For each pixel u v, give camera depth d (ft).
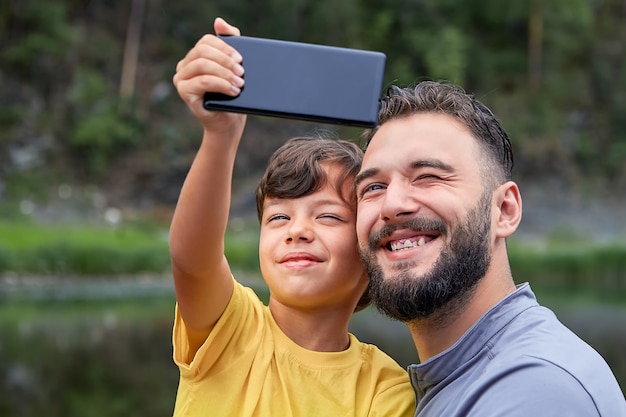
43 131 112.98
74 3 124.36
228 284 6.17
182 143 116.67
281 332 6.70
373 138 5.85
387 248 5.63
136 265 78.79
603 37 144.97
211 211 5.58
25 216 103.30
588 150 132.87
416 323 5.68
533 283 79.46
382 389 6.65
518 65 141.18
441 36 134.62
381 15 132.87
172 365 32.01
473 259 5.48
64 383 28.35
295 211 6.86
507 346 5.34
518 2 141.38
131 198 113.19
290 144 7.18
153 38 124.57
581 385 4.90
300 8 127.65
